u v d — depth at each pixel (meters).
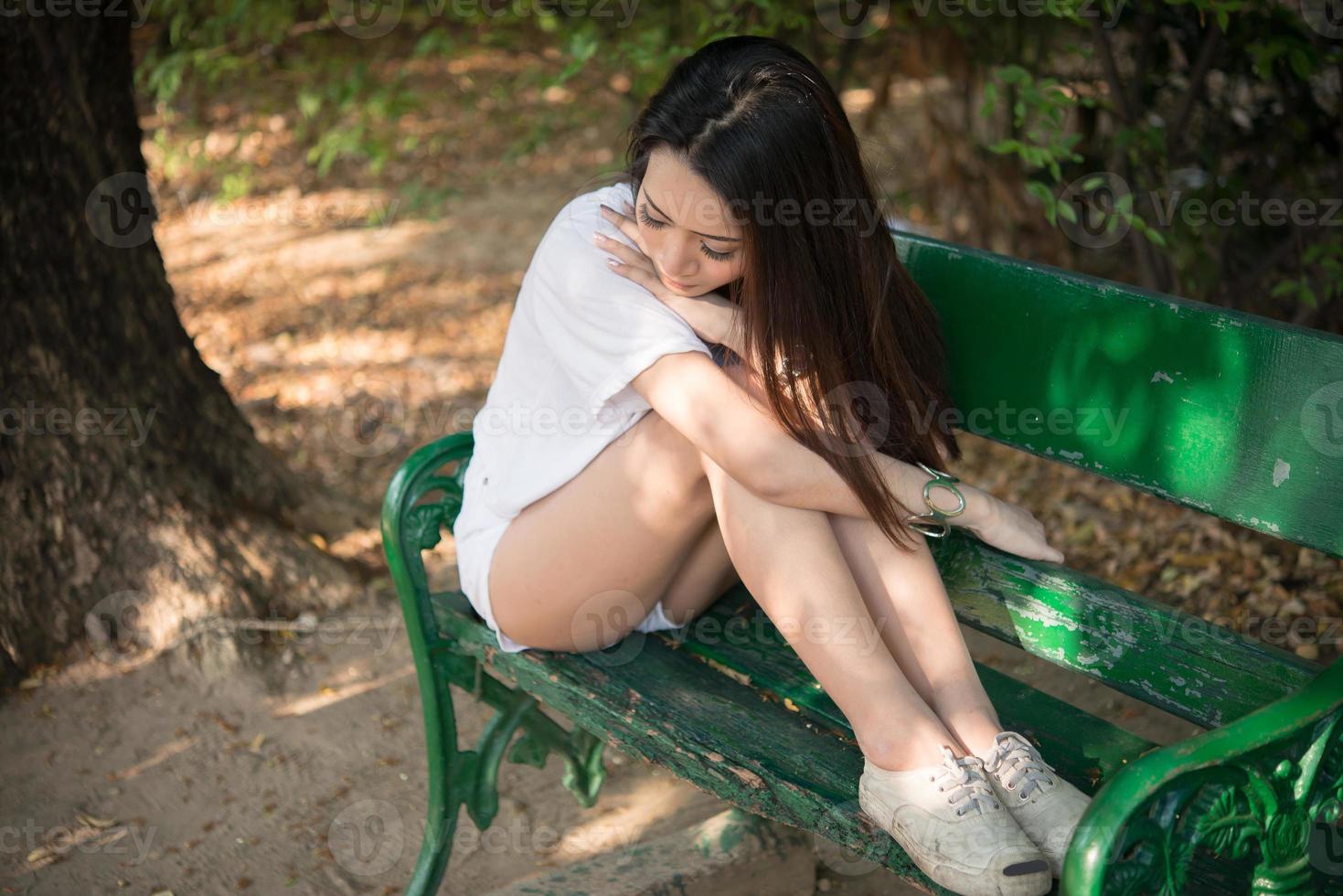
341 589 3.47
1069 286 2.05
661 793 2.87
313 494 3.76
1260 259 4.00
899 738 1.75
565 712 2.16
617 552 2.06
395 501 2.24
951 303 2.21
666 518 2.04
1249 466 1.88
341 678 3.22
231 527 3.42
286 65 5.26
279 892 2.58
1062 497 3.82
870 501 1.89
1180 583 3.35
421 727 3.07
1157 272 4.04
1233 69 3.74
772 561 1.88
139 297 3.36
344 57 5.05
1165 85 3.91
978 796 1.69
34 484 3.18
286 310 5.42
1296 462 1.83
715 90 1.85
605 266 1.98
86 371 3.24
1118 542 3.57
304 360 4.96
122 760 2.96
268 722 3.08
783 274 1.88
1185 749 1.49
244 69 5.32
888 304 2.03
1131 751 1.92
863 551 1.95
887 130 5.74
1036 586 2.06
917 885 1.77
